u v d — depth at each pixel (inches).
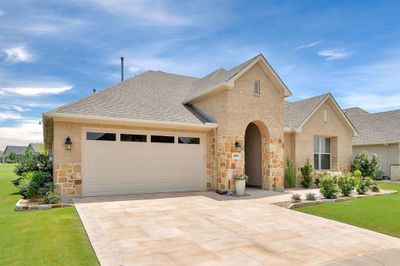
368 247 242.2
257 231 283.7
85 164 477.7
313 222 323.0
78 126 476.4
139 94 630.5
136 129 522.3
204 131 585.3
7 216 339.0
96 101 529.3
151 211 366.3
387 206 417.4
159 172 537.3
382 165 959.0
